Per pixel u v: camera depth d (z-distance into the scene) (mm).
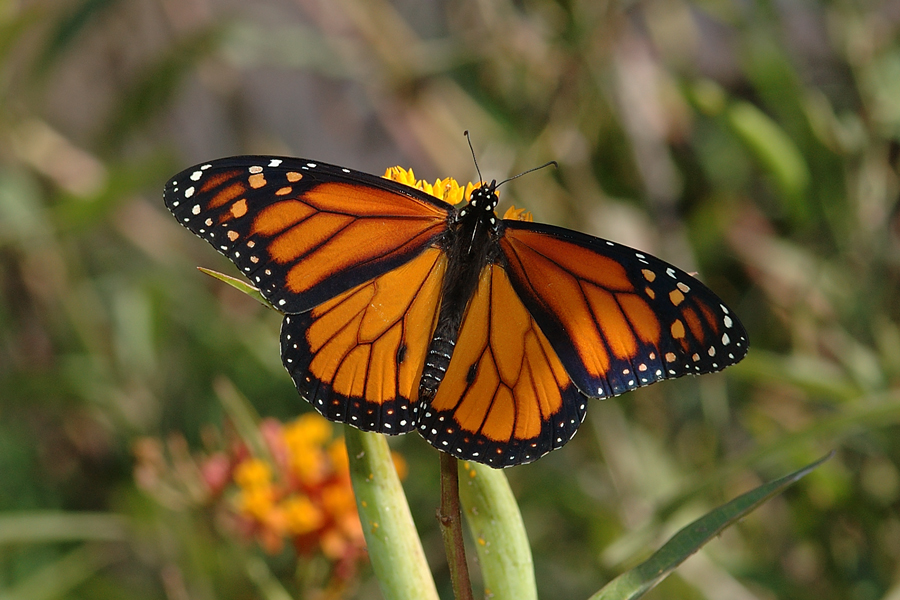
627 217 1134
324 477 1053
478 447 969
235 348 1194
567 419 974
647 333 974
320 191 978
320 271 977
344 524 1049
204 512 1061
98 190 1120
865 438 1109
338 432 1135
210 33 1142
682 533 956
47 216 1125
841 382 1080
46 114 1381
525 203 1122
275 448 1055
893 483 1111
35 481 1222
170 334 1234
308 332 975
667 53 1146
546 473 1118
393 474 968
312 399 972
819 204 1106
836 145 1104
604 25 1114
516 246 983
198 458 1093
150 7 1373
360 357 974
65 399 1149
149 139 1453
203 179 972
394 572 963
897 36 1111
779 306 1150
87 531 1101
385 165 1427
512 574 968
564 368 976
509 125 1134
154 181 1125
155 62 1155
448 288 978
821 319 1124
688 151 1230
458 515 959
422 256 980
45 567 1179
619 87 1121
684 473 1128
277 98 1492
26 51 1200
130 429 1143
